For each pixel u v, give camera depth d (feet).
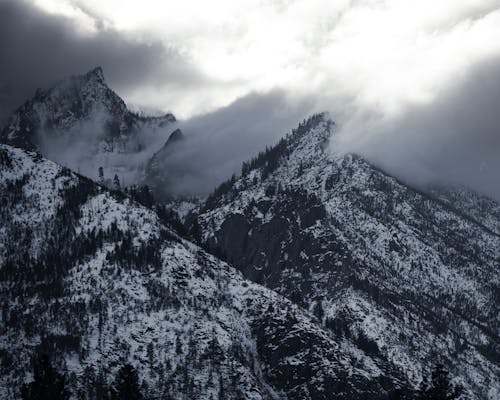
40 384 613.11
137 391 640.17
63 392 626.64
